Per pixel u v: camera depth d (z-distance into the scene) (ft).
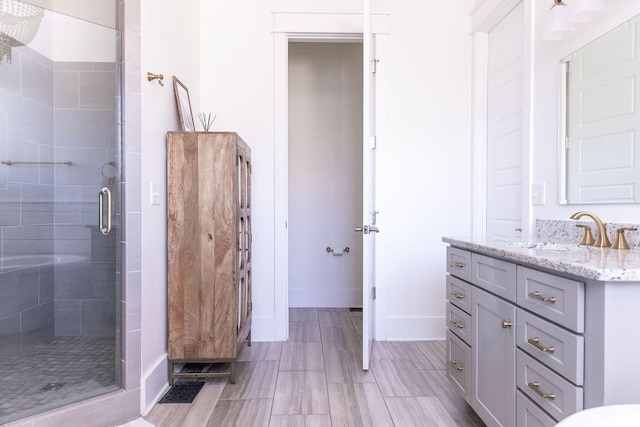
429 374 7.13
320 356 8.07
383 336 9.12
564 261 3.41
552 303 3.58
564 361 3.39
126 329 5.61
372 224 8.46
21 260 6.56
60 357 6.30
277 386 6.63
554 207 6.22
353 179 12.41
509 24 7.94
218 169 6.63
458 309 5.79
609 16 5.09
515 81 7.72
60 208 6.57
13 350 6.42
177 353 6.64
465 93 9.16
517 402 4.16
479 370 5.06
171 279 6.61
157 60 6.49
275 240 9.10
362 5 9.10
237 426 5.36
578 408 3.24
